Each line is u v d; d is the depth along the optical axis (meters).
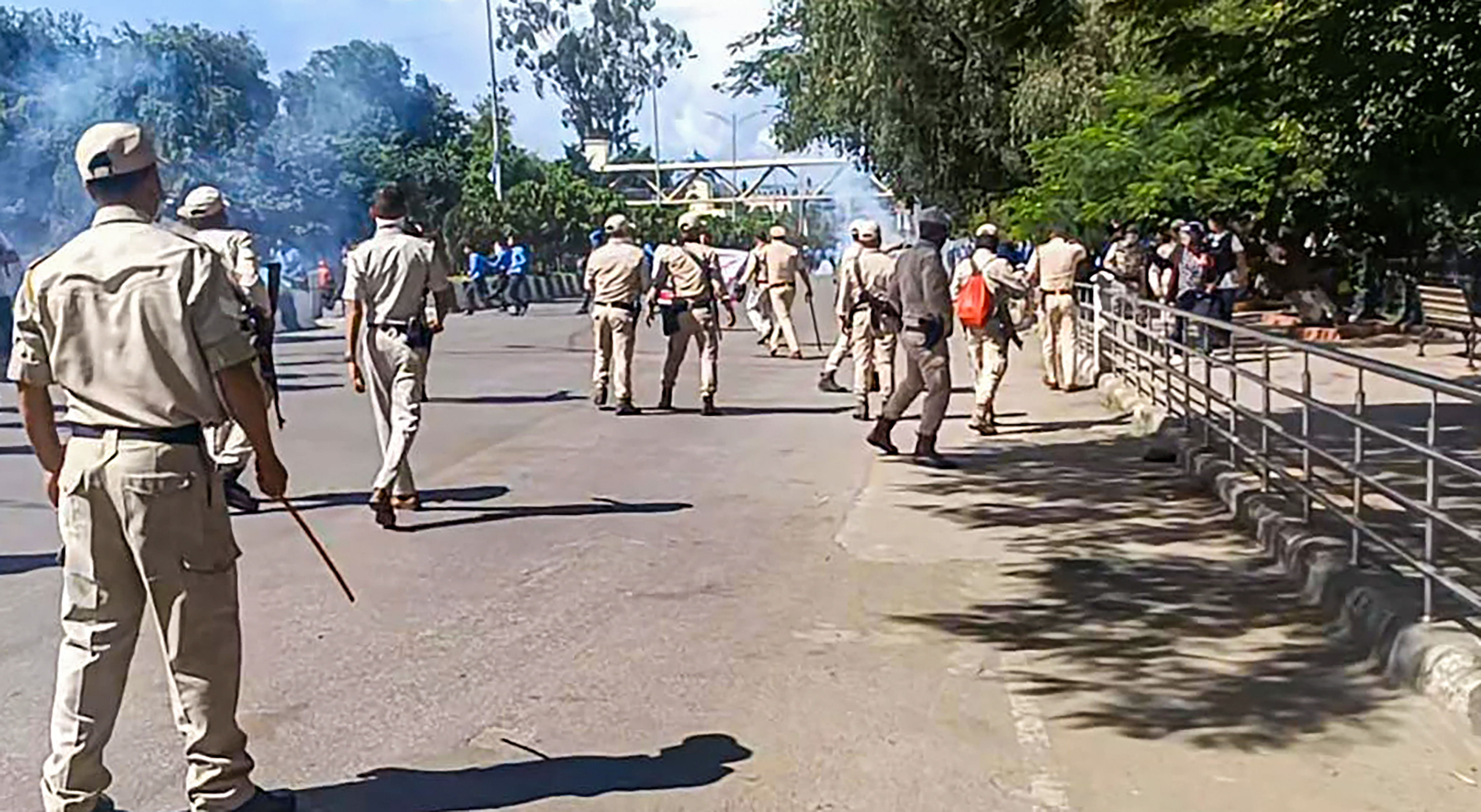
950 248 33.47
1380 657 6.85
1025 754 5.81
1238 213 23.19
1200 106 12.83
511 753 5.83
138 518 4.77
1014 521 10.16
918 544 9.49
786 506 10.80
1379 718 6.20
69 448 4.84
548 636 7.41
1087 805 5.33
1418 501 7.76
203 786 5.03
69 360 4.77
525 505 10.83
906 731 6.06
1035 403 16.77
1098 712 6.29
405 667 6.91
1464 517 9.03
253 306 9.22
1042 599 8.11
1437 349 21.25
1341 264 25.16
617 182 84.94
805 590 8.34
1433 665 6.39
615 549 9.33
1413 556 7.12
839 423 15.31
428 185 49.81
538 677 6.77
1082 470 12.12
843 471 12.30
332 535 9.77
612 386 18.62
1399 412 13.28
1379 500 9.86
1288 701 6.43
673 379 16.39
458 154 52.12
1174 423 13.12
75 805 4.94
